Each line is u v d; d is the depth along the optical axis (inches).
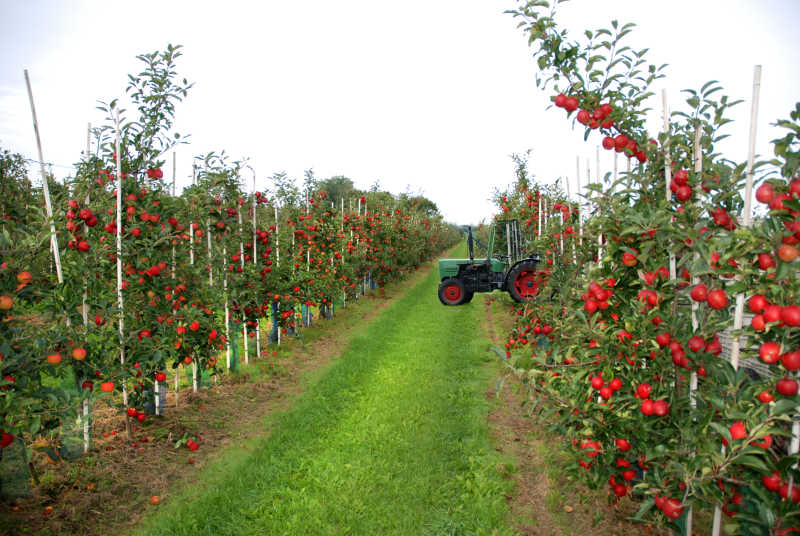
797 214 72.6
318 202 400.8
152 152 183.0
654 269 104.6
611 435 109.4
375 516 130.0
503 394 224.5
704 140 100.3
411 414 197.3
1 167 326.0
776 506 80.6
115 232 167.8
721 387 92.7
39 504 127.6
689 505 95.3
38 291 135.9
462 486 145.6
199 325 194.1
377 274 575.2
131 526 124.1
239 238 261.3
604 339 110.0
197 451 167.2
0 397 111.5
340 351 307.4
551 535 122.6
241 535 122.3
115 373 151.8
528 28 121.7
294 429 182.5
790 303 74.2
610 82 120.0
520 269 406.0
